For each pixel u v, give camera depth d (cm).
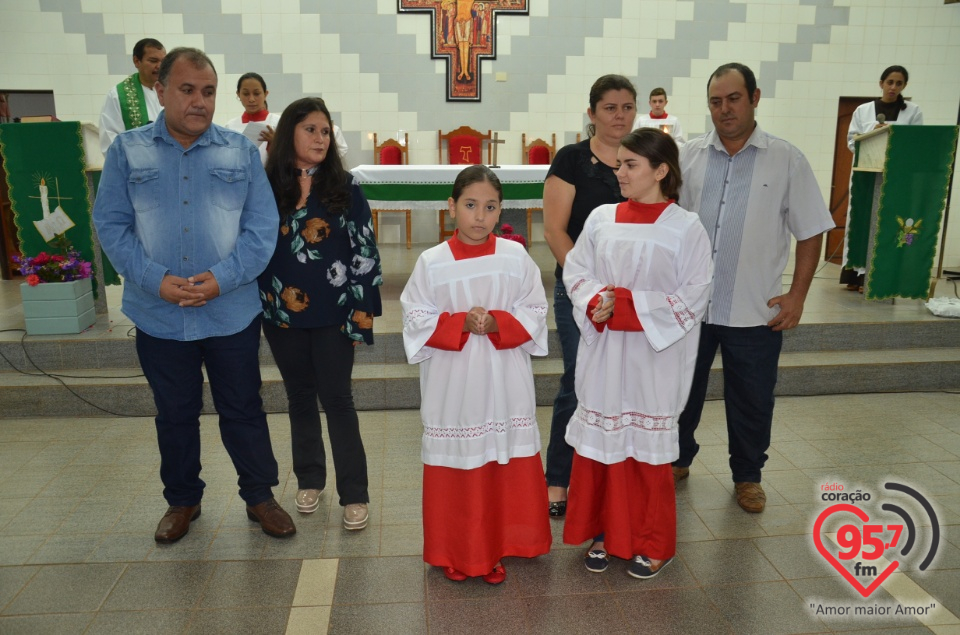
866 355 433
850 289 541
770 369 283
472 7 698
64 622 220
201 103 229
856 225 517
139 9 671
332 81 703
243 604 229
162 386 254
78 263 413
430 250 237
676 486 310
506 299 232
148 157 239
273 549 260
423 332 227
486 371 228
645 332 225
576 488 243
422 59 705
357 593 235
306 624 219
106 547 261
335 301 256
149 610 226
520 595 234
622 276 232
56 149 416
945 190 468
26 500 295
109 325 429
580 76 718
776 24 716
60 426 369
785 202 274
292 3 685
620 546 237
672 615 224
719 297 278
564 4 704
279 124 250
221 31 685
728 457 339
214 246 243
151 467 325
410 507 291
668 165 226
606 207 244
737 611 226
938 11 719
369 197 521
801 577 244
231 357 254
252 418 264
